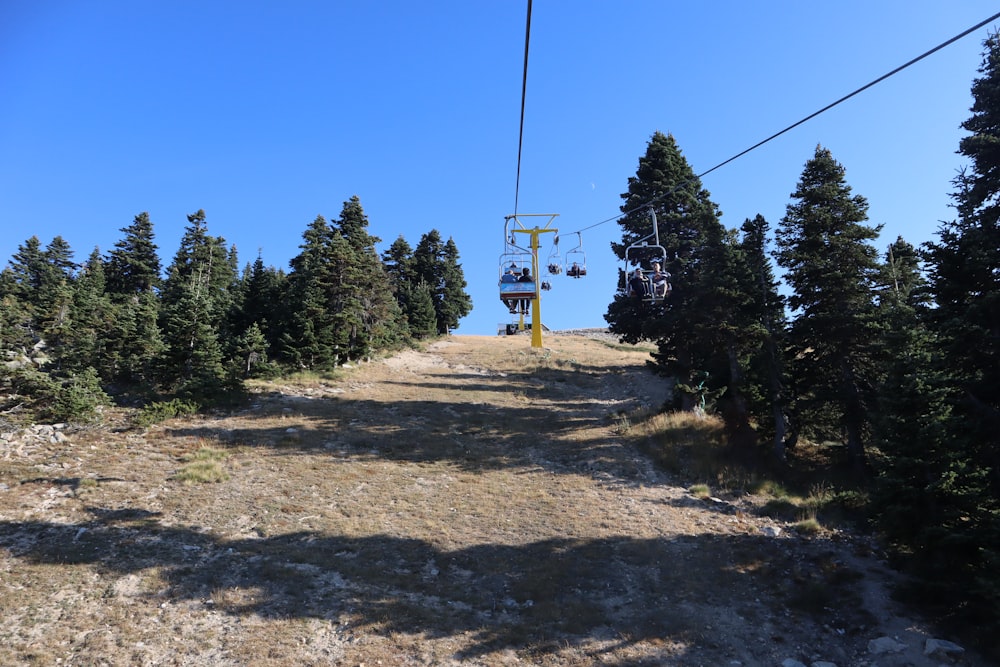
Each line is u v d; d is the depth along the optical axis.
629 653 11.14
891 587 13.60
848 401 21.38
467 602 12.83
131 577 12.62
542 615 12.33
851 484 20.28
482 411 31.16
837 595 13.48
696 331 25.33
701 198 34.16
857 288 21.70
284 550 14.47
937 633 11.81
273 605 12.02
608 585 13.82
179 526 15.37
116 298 54.66
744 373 25.06
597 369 45.00
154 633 10.77
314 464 20.98
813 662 11.20
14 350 26.78
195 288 33.59
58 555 13.20
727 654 11.31
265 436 23.91
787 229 23.53
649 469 22.27
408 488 19.50
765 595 13.64
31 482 17.23
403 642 11.05
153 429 23.58
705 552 15.69
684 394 27.92
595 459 23.25
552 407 32.88
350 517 16.86
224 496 17.62
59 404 23.06
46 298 41.38
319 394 31.70
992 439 13.59
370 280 41.59
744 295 24.00
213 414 26.64
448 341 62.22
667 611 12.78
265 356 35.56
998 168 15.74
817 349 22.66
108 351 32.69
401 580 13.48
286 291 42.44
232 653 10.38
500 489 20.02
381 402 31.48
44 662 9.66
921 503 13.16
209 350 29.81
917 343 16.30
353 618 11.77
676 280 29.53
